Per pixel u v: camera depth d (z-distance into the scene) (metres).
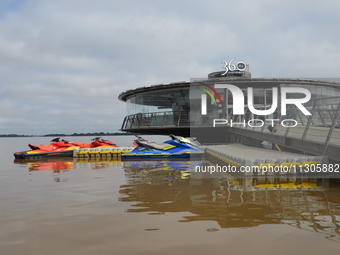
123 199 4.64
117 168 9.30
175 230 3.08
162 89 26.02
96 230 3.12
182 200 4.52
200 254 2.45
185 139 13.36
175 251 2.53
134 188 5.62
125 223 3.36
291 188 5.54
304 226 3.18
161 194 5.01
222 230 3.07
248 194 4.96
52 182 6.52
